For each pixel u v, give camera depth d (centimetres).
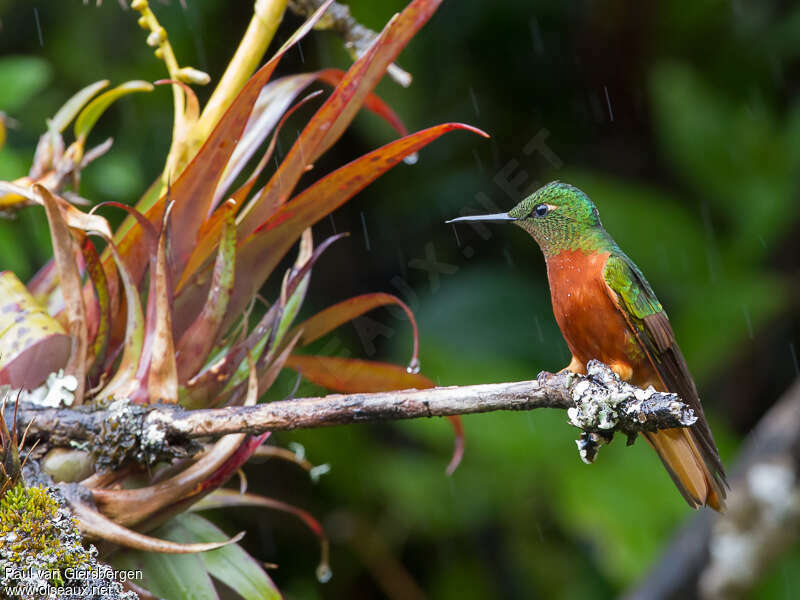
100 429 375
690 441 505
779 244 1228
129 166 998
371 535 1081
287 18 1121
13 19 1099
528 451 1038
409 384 483
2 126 574
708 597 935
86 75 1080
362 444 1093
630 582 980
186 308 433
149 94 1088
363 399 367
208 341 411
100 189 990
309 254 457
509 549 1103
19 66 921
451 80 1249
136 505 377
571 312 541
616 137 1308
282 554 1081
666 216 1184
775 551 945
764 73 1288
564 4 1268
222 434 373
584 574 1077
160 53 459
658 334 532
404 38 425
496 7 1243
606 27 1256
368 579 1132
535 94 1284
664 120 1226
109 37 1097
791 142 1214
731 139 1216
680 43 1285
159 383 392
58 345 398
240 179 1089
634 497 1018
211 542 429
